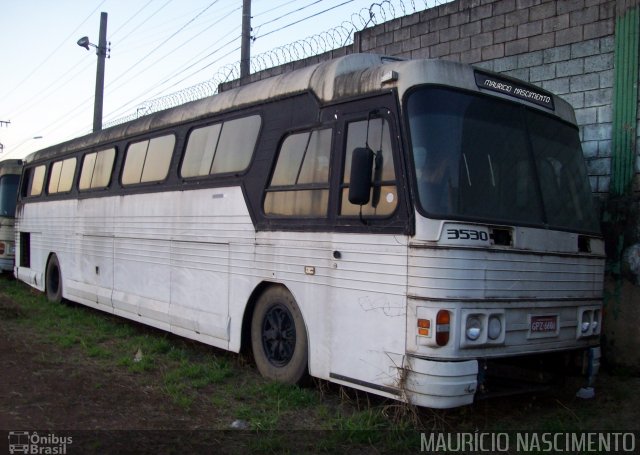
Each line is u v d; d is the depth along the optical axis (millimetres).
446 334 4910
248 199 7062
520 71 8586
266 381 6660
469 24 9258
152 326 9234
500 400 6238
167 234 8633
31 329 9836
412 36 10102
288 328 6539
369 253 5461
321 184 6094
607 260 7473
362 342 5465
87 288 11000
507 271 5309
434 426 5383
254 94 7352
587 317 6148
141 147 9773
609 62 7656
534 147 6051
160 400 6168
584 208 6430
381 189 5465
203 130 8242
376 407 5797
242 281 7066
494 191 5520
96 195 10906
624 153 7418
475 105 5684
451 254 4969
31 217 14148
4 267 16578
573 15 8023
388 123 5484
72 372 7160
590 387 6348
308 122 6395
